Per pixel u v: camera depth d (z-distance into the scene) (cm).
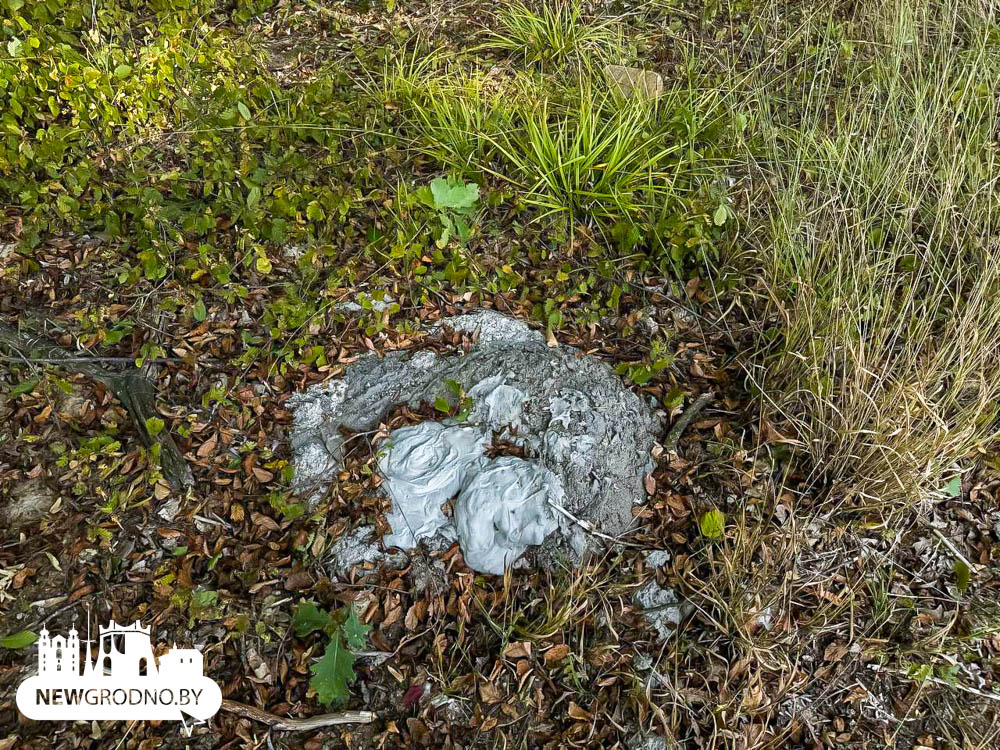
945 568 96
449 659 87
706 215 118
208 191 121
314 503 96
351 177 128
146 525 94
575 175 124
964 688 87
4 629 86
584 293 116
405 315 112
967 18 150
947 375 101
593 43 153
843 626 91
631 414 102
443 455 96
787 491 99
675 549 95
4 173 119
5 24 130
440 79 144
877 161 123
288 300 111
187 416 102
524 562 93
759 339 111
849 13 160
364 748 82
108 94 129
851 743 84
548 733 83
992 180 115
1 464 98
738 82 145
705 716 84
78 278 114
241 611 88
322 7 163
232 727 81
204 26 152
